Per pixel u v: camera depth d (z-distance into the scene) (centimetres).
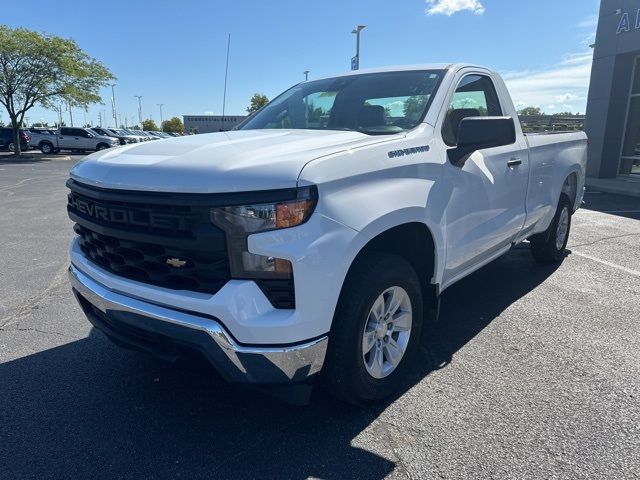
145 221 245
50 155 3444
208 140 298
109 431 277
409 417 285
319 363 244
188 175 232
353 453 256
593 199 1172
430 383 320
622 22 1432
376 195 259
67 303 471
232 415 291
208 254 229
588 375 329
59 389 320
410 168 285
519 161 416
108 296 268
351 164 250
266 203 222
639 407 292
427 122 321
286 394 249
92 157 301
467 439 264
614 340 381
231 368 233
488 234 377
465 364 345
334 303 240
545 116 1723
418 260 324
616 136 1543
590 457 249
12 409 298
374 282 265
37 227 835
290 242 225
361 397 279
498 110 412
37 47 2833
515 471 240
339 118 361
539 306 452
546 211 498
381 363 288
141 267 255
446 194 313
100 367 349
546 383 319
